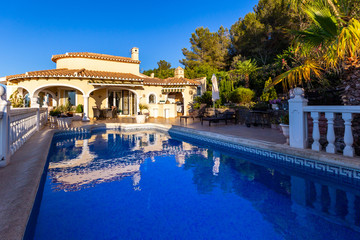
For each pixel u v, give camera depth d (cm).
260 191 341
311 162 443
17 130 552
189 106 2161
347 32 393
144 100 2006
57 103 1908
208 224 243
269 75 1695
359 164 357
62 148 729
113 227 239
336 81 760
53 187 366
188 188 358
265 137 702
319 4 450
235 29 3281
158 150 692
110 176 426
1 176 325
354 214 258
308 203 292
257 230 227
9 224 188
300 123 494
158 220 254
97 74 1700
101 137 988
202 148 729
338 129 462
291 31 511
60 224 245
